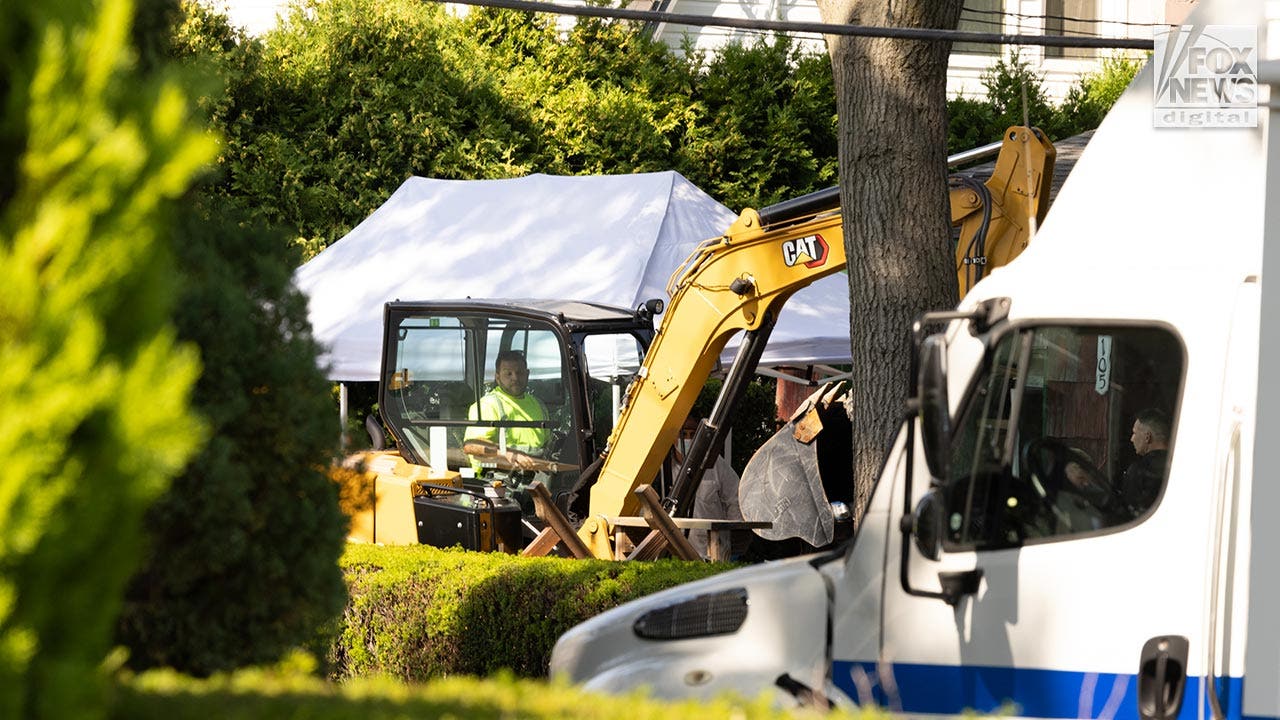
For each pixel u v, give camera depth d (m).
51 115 10.27
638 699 14.20
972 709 16.97
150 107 10.62
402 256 54.25
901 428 17.80
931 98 28.67
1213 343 16.05
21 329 9.93
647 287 50.34
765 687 17.98
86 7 10.73
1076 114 73.12
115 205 10.30
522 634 30.22
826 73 72.56
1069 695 16.42
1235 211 16.25
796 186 71.94
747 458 65.69
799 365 54.09
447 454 40.62
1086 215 17.39
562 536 34.53
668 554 34.91
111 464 9.99
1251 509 15.45
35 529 9.73
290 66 65.25
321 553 17.77
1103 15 76.25
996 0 76.62
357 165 64.69
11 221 10.25
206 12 63.47
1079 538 16.62
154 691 13.50
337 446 17.95
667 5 74.00
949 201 29.02
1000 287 17.77
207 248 17.38
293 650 17.84
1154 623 16.06
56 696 10.16
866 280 28.91
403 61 65.88
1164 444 16.42
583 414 38.78
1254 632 15.36
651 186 55.31
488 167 65.12
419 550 33.69
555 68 70.81
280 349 17.52
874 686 17.70
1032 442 17.20
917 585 17.38
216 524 16.34
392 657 32.34
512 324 40.22
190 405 15.95
